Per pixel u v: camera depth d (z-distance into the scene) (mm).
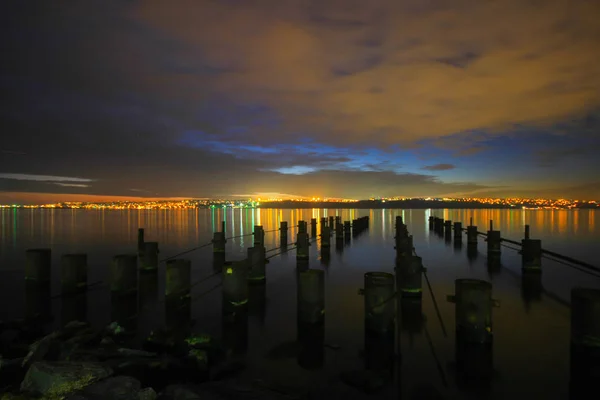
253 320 9344
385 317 7832
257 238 22547
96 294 12125
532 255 14555
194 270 16156
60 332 8344
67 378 5605
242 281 9477
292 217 71688
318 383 6230
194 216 76500
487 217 66812
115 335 8453
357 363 6953
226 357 7219
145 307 10672
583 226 41625
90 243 25969
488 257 18500
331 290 12164
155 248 15062
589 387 6020
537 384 6156
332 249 22578
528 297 11164
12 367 6832
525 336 8086
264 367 6816
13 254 21078
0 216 75000
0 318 10172
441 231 32375
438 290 11984
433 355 7215
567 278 13734
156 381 6199
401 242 16281
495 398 5773
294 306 10492
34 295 12062
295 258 18922
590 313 6430
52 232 34750
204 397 5402
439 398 5770
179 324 9156
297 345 7758
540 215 78562
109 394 5262
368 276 8391
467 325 7262
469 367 6691
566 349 7418
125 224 47125
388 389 6023
